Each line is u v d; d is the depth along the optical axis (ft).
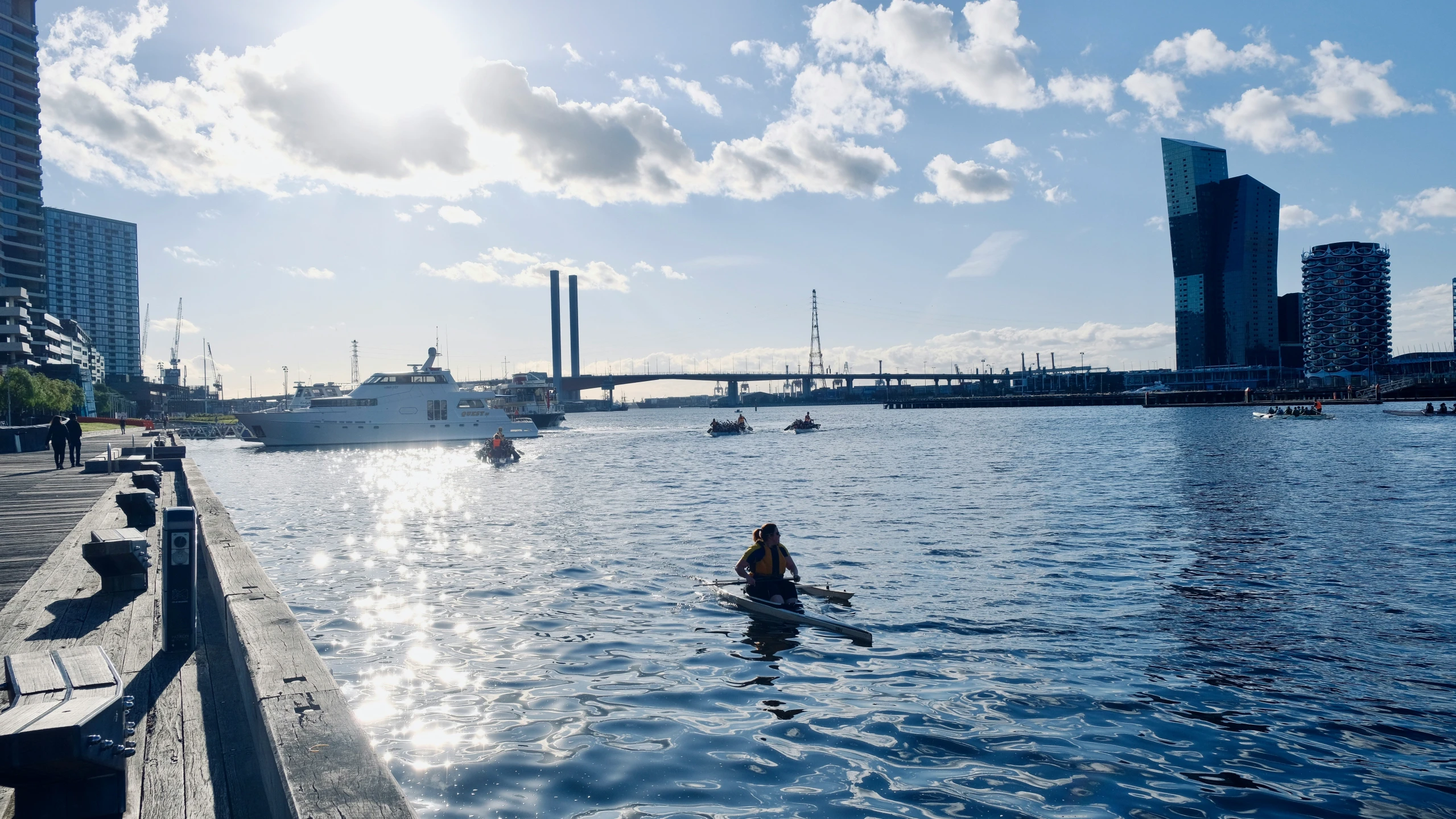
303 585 50.72
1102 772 23.94
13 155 441.68
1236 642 36.63
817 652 35.83
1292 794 22.61
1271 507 81.25
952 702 29.66
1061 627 39.42
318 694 16.14
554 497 106.01
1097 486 103.55
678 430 449.89
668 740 26.25
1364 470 118.42
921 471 132.16
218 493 119.24
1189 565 53.72
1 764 11.66
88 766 12.51
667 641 37.76
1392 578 48.98
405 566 57.06
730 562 57.36
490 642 37.76
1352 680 31.58
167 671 22.22
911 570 53.21
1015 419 449.48
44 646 24.20
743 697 30.37
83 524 49.14
